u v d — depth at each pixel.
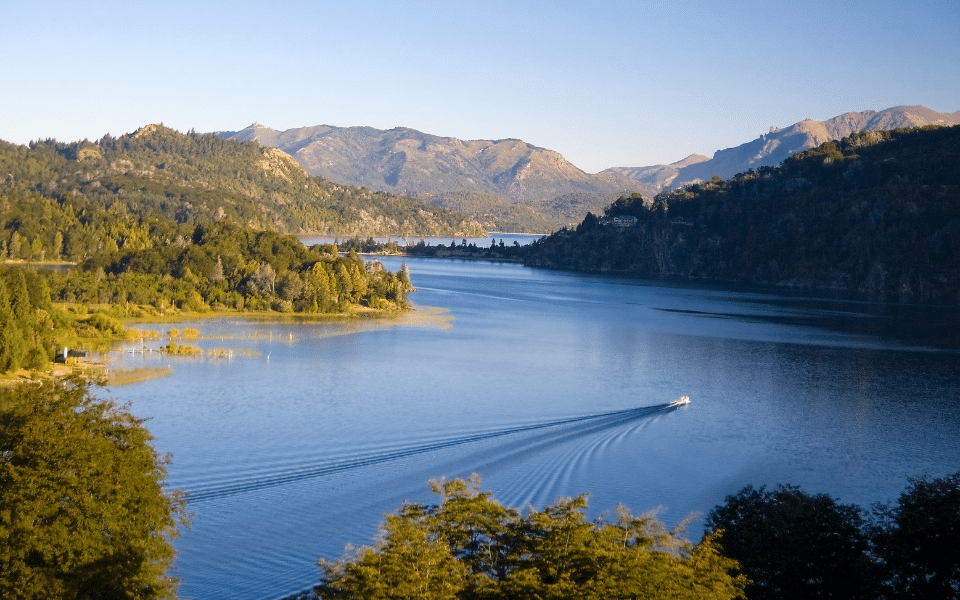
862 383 192.50
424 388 162.25
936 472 118.56
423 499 93.12
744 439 133.38
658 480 107.38
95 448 59.47
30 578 52.81
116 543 58.34
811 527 68.25
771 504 73.62
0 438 59.34
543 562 59.06
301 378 166.75
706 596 54.09
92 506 56.75
